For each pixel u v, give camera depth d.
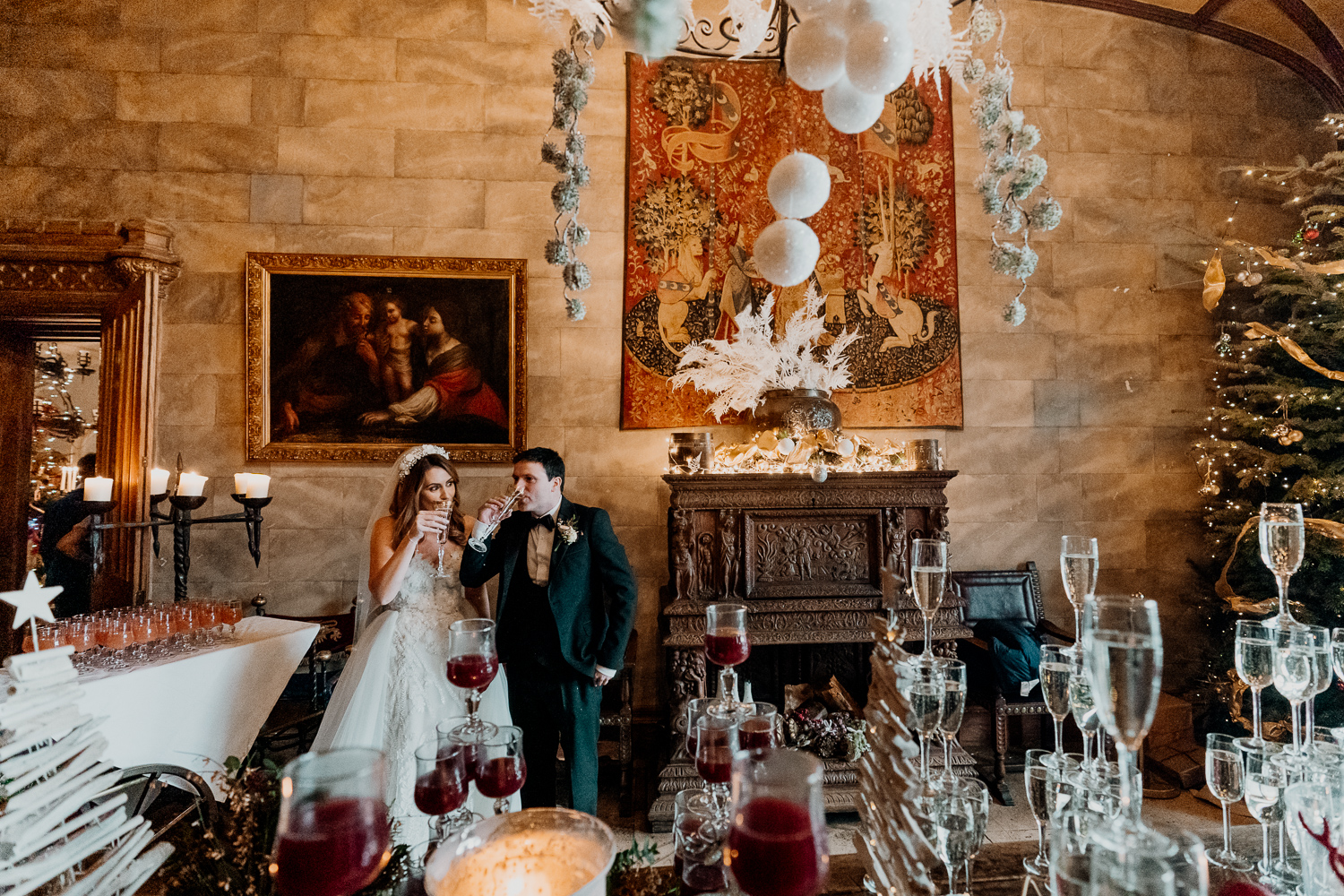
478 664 1.42
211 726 2.46
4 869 0.75
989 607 3.92
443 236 3.99
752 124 4.10
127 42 3.88
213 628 2.69
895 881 0.82
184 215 3.84
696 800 1.11
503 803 1.15
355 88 3.99
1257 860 1.18
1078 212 4.29
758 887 0.71
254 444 3.75
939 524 3.28
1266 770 1.13
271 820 0.95
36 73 3.83
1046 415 4.19
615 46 4.09
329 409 3.83
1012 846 1.27
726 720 1.11
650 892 0.95
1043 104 4.34
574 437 3.97
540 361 3.98
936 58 1.59
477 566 2.40
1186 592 4.18
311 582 3.79
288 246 3.89
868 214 4.11
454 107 4.04
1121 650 0.76
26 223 3.60
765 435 3.34
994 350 4.18
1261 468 3.65
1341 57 4.20
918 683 1.17
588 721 2.38
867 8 1.15
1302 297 3.68
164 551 3.71
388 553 2.52
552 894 0.81
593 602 2.44
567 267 1.75
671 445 3.34
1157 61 4.42
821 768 0.76
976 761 3.55
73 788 0.85
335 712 2.31
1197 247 4.30
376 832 0.74
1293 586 3.50
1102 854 0.61
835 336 4.03
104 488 2.81
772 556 3.24
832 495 3.26
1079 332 4.24
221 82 3.92
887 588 0.93
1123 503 4.19
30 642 2.24
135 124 3.85
